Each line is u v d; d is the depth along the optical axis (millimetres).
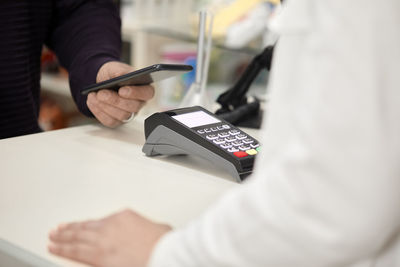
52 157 897
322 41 406
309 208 402
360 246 402
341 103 392
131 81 1007
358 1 395
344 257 409
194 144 882
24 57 1306
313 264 416
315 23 420
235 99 1229
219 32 2059
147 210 708
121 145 997
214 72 2139
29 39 1318
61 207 699
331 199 395
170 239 487
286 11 447
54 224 648
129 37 2521
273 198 417
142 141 1034
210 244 443
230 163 847
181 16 2449
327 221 399
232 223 436
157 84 2371
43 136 1020
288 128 462
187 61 2381
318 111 399
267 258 424
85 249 548
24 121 1344
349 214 393
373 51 388
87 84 1229
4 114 1307
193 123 927
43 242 602
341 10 399
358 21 393
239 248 431
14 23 1261
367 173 386
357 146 388
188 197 766
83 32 1346
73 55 1342
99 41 1319
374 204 388
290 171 410
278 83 476
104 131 1085
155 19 2521
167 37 2479
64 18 1392
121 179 817
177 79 2287
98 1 1399
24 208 689
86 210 694
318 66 407
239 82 1222
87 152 940
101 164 882
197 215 703
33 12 1318
